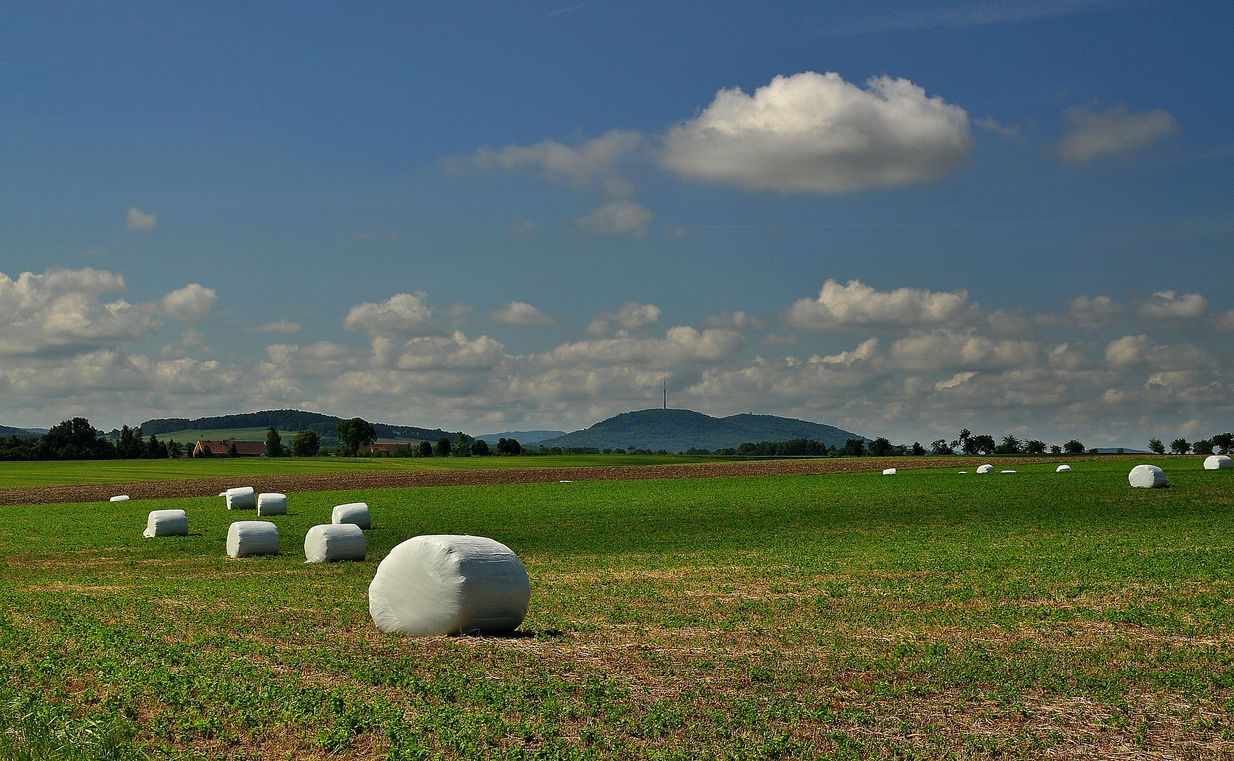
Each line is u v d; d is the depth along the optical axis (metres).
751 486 70.88
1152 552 33.25
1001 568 30.23
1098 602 23.88
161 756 12.05
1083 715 14.09
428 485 80.94
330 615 22.39
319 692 14.55
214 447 194.38
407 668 16.61
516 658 17.50
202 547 40.69
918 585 27.22
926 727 13.52
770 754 12.32
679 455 193.88
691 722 13.57
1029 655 18.02
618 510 55.28
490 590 19.70
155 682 15.16
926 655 18.02
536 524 48.81
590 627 20.95
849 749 12.55
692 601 24.98
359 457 163.50
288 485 82.75
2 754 11.72
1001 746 12.66
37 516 56.31
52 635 19.27
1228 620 21.44
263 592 26.83
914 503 55.16
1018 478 69.31
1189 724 13.64
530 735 12.82
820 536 42.41
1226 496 53.31
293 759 12.04
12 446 162.75
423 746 12.28
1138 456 112.94
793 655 18.05
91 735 12.49
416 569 19.95
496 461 142.88
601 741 12.66
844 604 24.25
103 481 91.56
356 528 36.06
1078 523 44.41
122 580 30.73
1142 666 16.98
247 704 14.00
